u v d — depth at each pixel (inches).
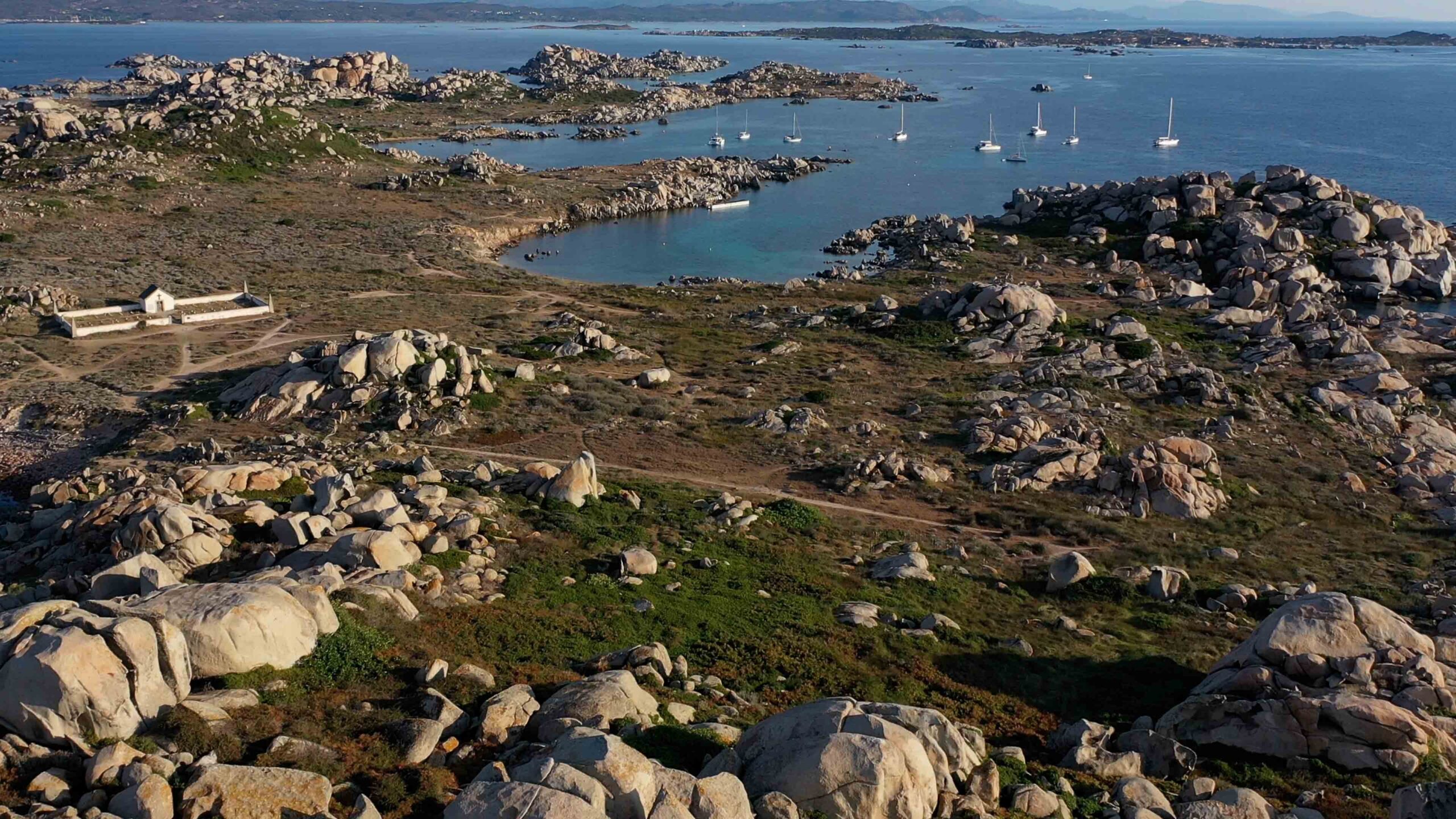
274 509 1545.3
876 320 3390.7
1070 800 843.4
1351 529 1866.4
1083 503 1926.7
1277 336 3046.3
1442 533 1862.7
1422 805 783.7
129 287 3631.9
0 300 3307.1
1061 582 1560.0
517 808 648.4
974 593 1531.7
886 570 1566.2
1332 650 1090.1
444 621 1136.2
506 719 850.1
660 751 807.1
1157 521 1861.5
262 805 692.7
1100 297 3727.9
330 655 947.3
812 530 1737.2
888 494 1964.8
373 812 703.7
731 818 681.0
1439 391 2647.6
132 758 720.3
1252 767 965.2
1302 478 2084.2
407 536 1400.1
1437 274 3737.7
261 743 788.6
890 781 729.6
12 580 1422.2
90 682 756.0
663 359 2982.3
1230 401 2534.5
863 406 2532.0
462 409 2324.1
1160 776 950.4
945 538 1760.6
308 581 1093.8
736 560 1561.3
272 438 2149.4
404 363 2410.2
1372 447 2295.8
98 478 1883.6
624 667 1044.5
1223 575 1636.3
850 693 1124.5
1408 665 1074.7
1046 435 2228.1
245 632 880.9
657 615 1283.2
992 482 2004.2
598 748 714.8
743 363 2933.1
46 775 698.2
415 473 1844.2
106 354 2893.7
